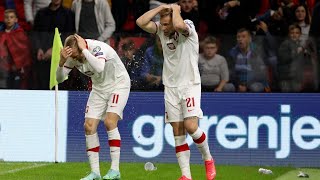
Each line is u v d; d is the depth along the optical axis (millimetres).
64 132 41094
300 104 41000
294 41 41375
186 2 45906
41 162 40500
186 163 29031
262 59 41375
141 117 41000
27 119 41250
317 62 41375
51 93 41219
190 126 28297
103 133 40781
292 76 41375
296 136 40906
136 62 41281
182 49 28203
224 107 41000
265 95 40969
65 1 46031
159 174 34750
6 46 41500
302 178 34875
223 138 40938
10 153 41312
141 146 41000
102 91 30672
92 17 45438
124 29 46938
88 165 38594
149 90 41250
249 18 45812
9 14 44938
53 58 39125
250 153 40875
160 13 27969
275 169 38719
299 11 45906
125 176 33750
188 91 28312
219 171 36906
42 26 46125
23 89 41469
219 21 45875
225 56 41344
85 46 29344
